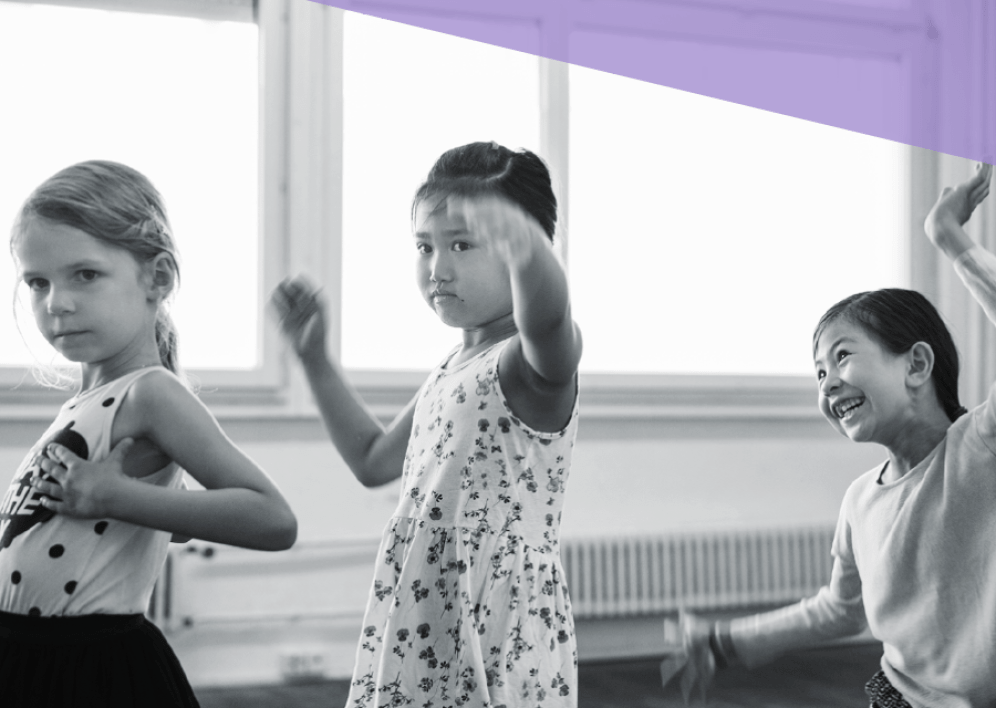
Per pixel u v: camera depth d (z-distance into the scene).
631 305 4.43
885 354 1.14
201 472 1.03
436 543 1.21
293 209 3.96
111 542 1.02
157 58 3.87
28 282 1.05
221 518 1.00
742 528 4.30
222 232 3.94
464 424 1.21
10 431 3.56
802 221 4.68
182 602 3.68
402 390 4.04
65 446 1.03
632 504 4.30
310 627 3.83
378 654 1.24
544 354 1.06
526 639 1.18
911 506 1.11
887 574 1.12
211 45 3.93
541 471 1.22
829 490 4.59
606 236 4.40
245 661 3.75
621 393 4.31
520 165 1.25
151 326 1.11
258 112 3.96
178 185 3.89
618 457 4.30
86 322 1.03
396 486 3.97
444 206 1.24
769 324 4.61
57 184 1.04
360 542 3.88
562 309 1.02
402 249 4.12
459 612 1.18
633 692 3.62
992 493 1.06
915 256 4.75
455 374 1.27
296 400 3.87
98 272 1.03
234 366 3.91
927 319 1.16
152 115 3.86
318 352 1.57
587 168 4.38
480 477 1.20
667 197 4.49
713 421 4.43
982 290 1.16
